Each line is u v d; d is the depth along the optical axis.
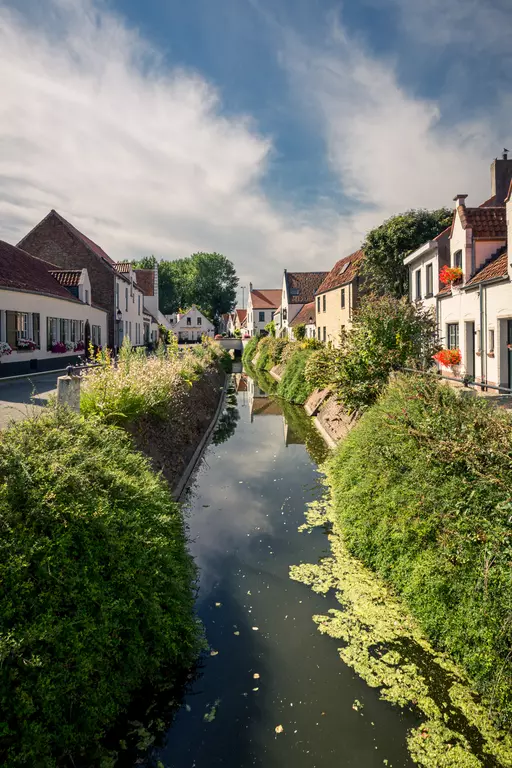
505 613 4.52
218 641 5.54
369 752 4.08
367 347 12.43
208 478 11.52
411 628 5.64
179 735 4.27
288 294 52.59
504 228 15.55
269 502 9.91
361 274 26.91
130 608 4.81
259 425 18.42
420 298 19.95
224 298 94.25
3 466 4.86
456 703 4.55
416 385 8.47
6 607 3.90
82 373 9.64
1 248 21.70
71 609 4.33
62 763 3.80
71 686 3.92
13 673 3.67
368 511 7.54
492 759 3.99
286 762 3.99
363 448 8.86
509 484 5.34
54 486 4.93
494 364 13.82
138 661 4.61
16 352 18.53
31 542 4.38
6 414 9.48
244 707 4.58
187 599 5.86
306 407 20.81
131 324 39.97
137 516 5.72
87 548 4.75
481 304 14.32
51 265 29.48
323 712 4.51
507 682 4.30
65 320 24.25
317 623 5.85
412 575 5.95
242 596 6.46
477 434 6.21
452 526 5.59
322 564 7.27
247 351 59.00
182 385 14.88
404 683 4.82
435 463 6.53
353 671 5.04
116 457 6.69
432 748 4.11
